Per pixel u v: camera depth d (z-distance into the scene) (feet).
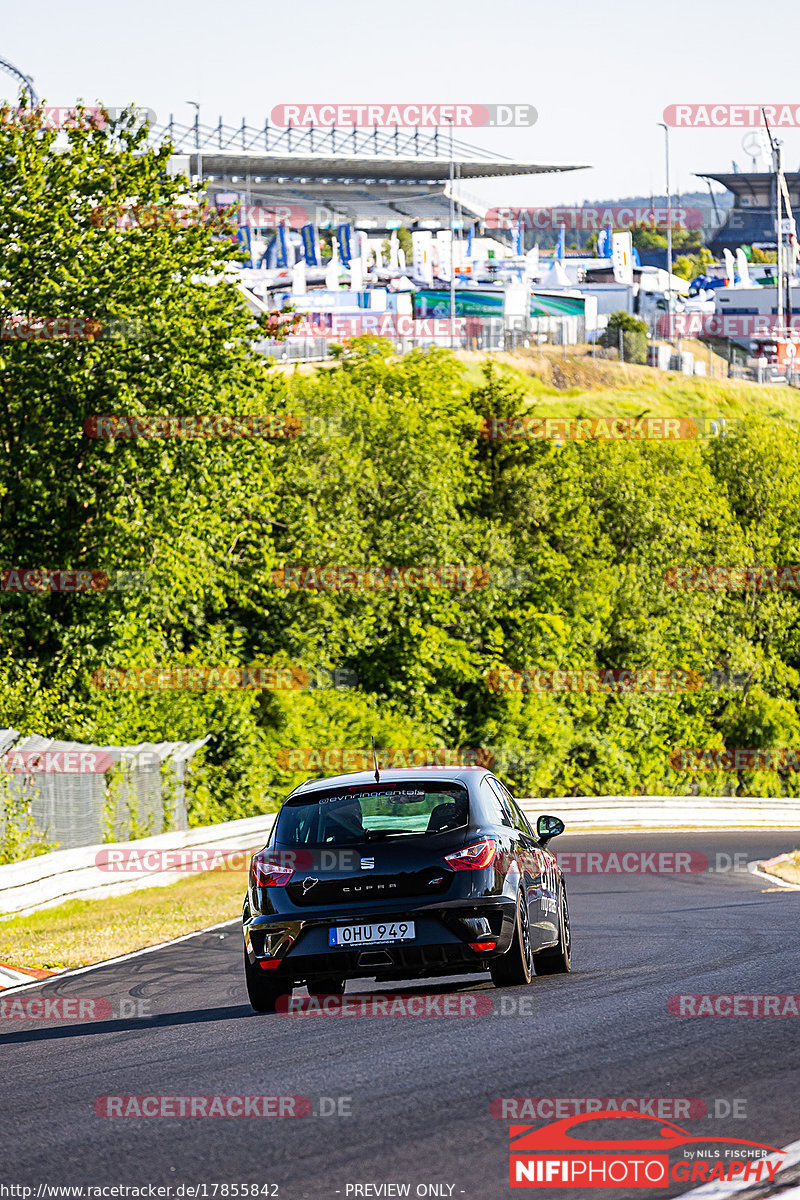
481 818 89.86
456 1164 48.57
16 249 304.50
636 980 93.76
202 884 217.77
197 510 306.14
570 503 517.96
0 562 302.25
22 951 138.41
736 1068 61.77
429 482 442.09
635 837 345.92
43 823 212.64
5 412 304.50
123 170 314.76
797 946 111.24
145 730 316.19
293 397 446.19
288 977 87.66
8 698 289.94
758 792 520.01
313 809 90.58
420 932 85.97
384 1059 68.23
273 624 401.90
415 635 426.10
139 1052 77.05
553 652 463.01
